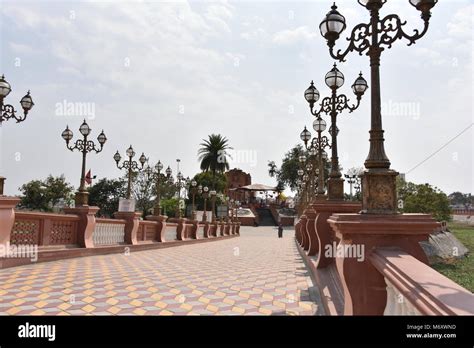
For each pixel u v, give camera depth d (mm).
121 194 50781
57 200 42781
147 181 47812
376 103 3779
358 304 3168
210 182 65250
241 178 92438
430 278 2148
